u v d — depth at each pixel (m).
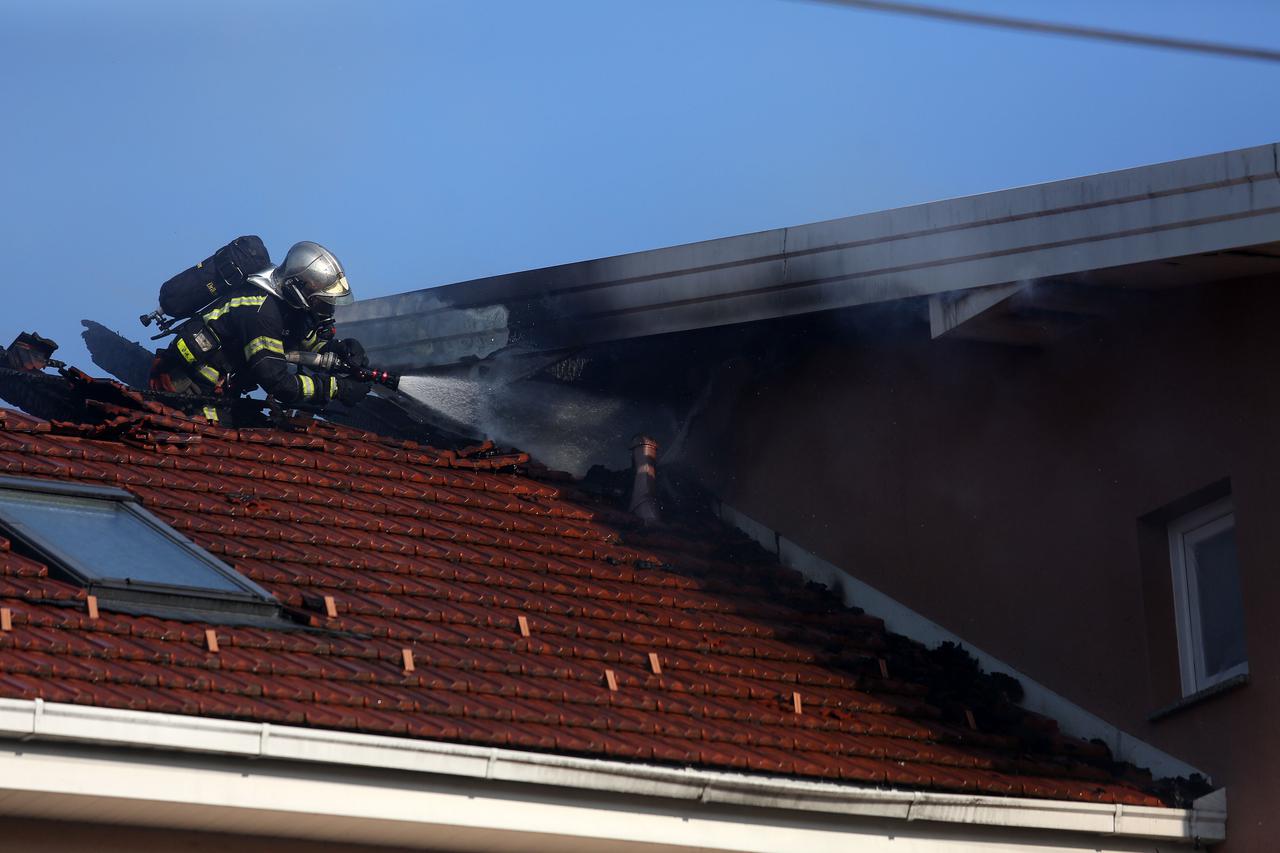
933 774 20.69
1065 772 22.16
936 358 26.78
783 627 24.55
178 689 16.61
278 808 16.39
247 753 16.12
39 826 16.06
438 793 17.33
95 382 24.75
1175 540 24.22
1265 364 22.72
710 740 19.73
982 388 26.17
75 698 15.45
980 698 24.31
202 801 15.98
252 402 26.81
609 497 27.75
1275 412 22.48
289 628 19.05
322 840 17.66
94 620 17.59
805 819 19.72
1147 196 22.09
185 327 26.58
